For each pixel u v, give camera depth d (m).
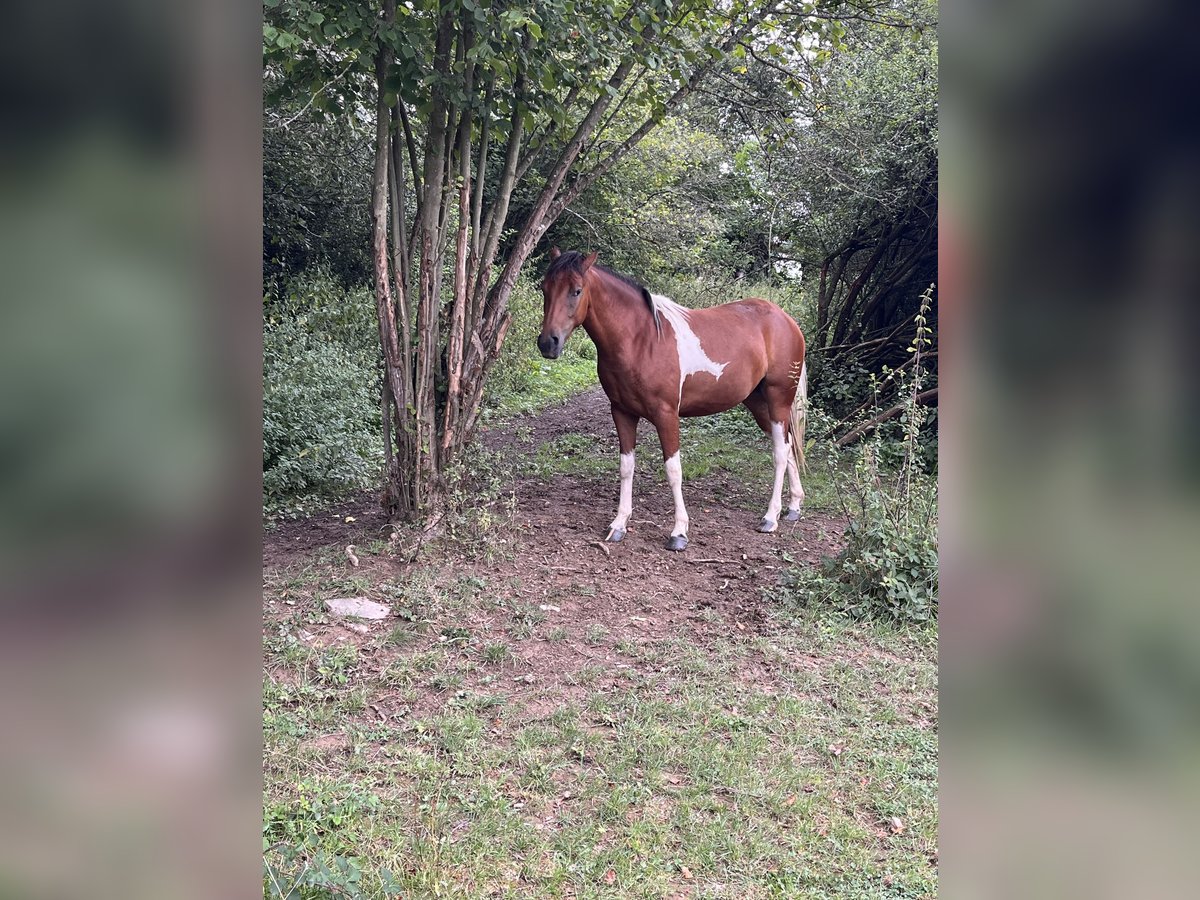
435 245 4.50
